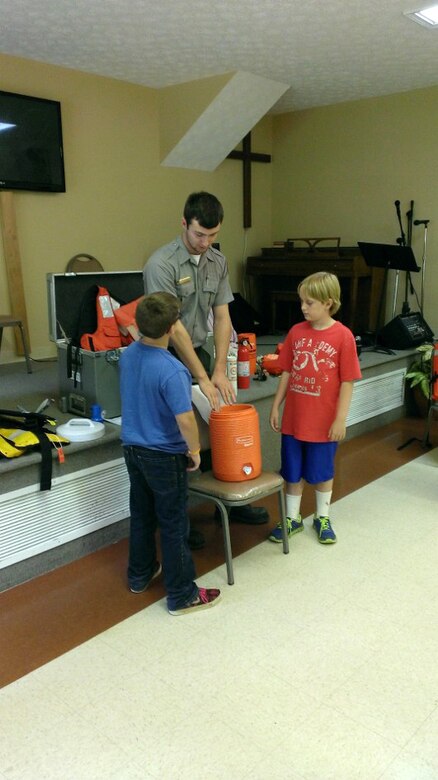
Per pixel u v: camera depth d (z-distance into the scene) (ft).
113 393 9.57
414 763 5.10
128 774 5.03
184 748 5.28
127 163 17.74
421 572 8.13
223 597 7.57
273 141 22.13
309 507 10.32
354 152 20.06
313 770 5.04
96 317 9.68
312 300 8.11
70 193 16.56
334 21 12.51
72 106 16.12
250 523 9.70
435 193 18.52
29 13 11.97
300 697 5.86
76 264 16.93
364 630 6.89
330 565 8.33
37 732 5.49
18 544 7.89
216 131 18.16
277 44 13.96
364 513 10.02
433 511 10.08
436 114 18.01
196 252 8.02
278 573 8.14
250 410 7.97
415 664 6.32
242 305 19.61
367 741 5.32
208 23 12.58
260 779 4.96
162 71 16.14
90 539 8.81
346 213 20.68
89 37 13.41
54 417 9.89
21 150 15.12
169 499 6.91
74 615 7.29
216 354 8.77
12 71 14.79
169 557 7.07
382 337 16.30
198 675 6.19
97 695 5.93
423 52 14.60
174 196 19.24
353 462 12.50
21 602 7.58
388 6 11.67
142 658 6.47
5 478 7.58
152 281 8.00
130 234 18.25
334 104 20.18
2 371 14.61
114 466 8.87
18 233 15.67
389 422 15.46
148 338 6.63
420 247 19.11
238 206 21.44
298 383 8.50
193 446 6.70
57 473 8.14
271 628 6.95
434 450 13.24
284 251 20.77
